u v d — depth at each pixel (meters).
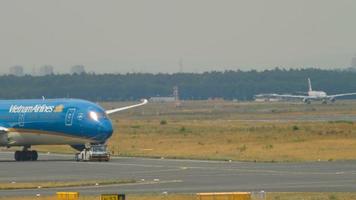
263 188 175.75
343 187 175.62
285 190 170.75
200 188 178.12
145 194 166.00
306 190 170.12
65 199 135.88
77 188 181.88
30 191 176.75
